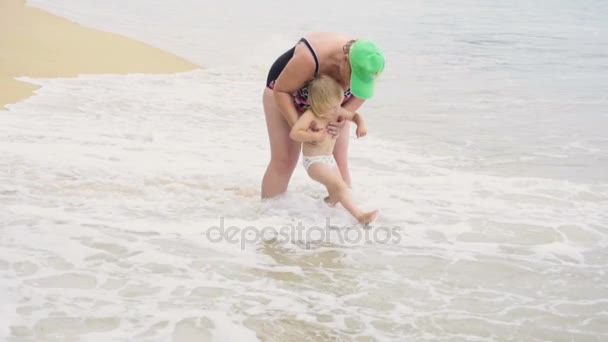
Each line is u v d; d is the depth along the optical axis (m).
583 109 17.61
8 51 20.25
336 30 28.23
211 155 12.66
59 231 8.92
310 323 7.12
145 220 9.52
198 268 8.21
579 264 8.76
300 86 9.44
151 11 30.33
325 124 9.62
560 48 26.58
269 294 7.69
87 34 23.66
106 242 8.70
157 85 18.81
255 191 10.91
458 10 35.88
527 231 9.72
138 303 7.30
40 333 6.63
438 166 12.80
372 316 7.33
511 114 17.03
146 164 11.84
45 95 16.47
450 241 9.35
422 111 17.25
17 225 9.03
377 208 10.38
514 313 7.52
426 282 8.17
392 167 12.62
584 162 13.14
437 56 24.69
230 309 7.30
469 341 6.93
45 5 28.62
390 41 26.95
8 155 11.79
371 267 8.52
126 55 21.91
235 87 19.27
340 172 10.59
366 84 9.07
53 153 12.07
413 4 37.03
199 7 32.06
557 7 37.97
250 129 14.90
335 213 10.10
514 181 11.84
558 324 7.32
